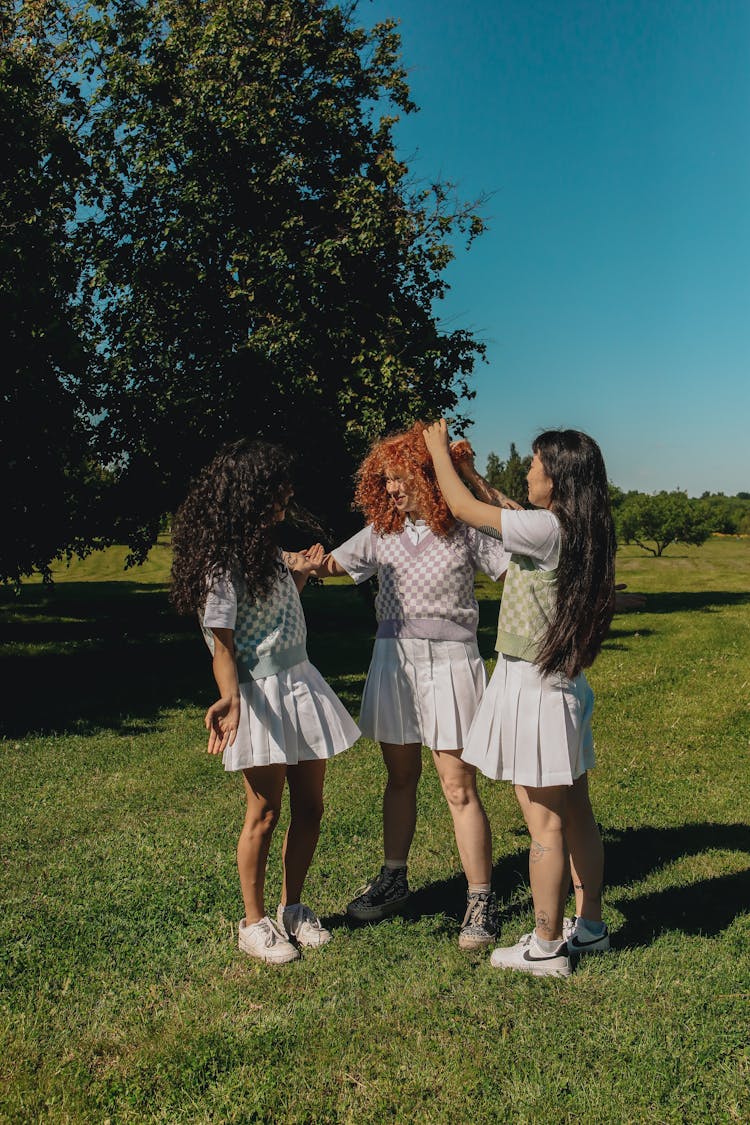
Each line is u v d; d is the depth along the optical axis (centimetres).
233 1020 281
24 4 1533
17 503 1347
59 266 1351
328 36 1767
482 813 344
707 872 413
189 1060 257
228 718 304
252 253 1631
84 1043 270
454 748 338
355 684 1135
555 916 304
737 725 806
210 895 388
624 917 360
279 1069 253
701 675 1114
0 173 1271
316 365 1673
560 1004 287
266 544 312
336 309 1666
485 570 347
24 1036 274
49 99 1573
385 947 334
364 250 1628
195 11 1728
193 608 312
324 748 319
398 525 358
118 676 1191
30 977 315
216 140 1634
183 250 1666
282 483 313
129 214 1695
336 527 1762
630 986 296
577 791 324
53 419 1270
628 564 4756
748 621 1861
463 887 398
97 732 817
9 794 594
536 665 299
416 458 345
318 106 1686
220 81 1670
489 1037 269
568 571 293
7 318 1154
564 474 298
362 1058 259
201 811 545
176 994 301
